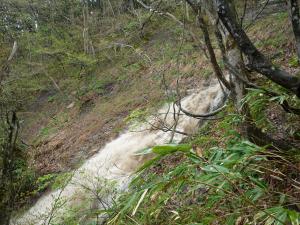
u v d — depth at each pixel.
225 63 2.66
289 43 6.62
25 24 17.89
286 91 3.08
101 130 9.58
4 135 4.55
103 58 14.41
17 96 10.20
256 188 1.93
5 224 3.97
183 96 8.00
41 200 7.23
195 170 2.00
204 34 2.57
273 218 1.56
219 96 6.45
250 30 8.27
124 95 11.09
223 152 2.18
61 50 14.50
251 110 3.18
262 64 2.10
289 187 2.09
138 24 12.28
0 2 17.03
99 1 18.95
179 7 6.81
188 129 6.33
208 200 2.34
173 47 10.53
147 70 11.16
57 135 11.41
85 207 4.82
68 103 13.79
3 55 7.41
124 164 6.85
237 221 1.76
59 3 17.73
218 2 2.05
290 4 2.04
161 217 2.44
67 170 8.54
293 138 3.16
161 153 1.82
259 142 2.70
